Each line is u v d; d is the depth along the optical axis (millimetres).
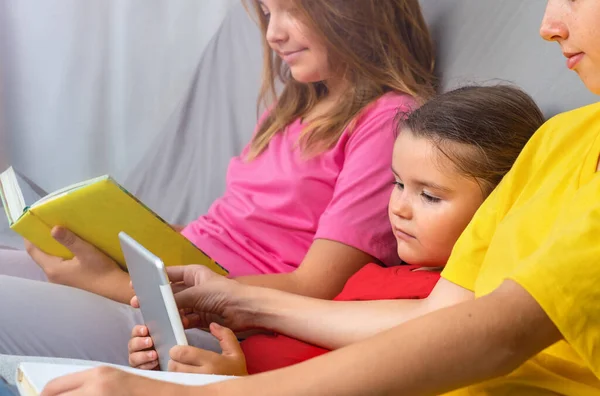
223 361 941
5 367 914
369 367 639
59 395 655
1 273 1408
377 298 1044
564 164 818
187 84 1995
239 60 1857
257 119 1684
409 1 1407
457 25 1400
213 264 1197
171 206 1802
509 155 1021
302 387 641
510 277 664
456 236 1031
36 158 2115
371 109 1350
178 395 647
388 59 1389
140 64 2064
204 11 2033
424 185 1036
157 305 929
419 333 645
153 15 2051
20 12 2080
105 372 656
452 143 1017
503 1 1320
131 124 2078
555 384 732
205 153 1815
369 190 1270
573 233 668
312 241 1346
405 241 1072
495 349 642
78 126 2092
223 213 1428
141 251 919
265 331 1108
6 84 2096
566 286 646
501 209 857
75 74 2084
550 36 783
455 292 861
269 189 1387
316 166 1361
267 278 1211
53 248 1228
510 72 1244
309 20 1370
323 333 991
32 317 1104
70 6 2066
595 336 652
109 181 1102
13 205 1266
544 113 1157
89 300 1164
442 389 650
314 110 1458
